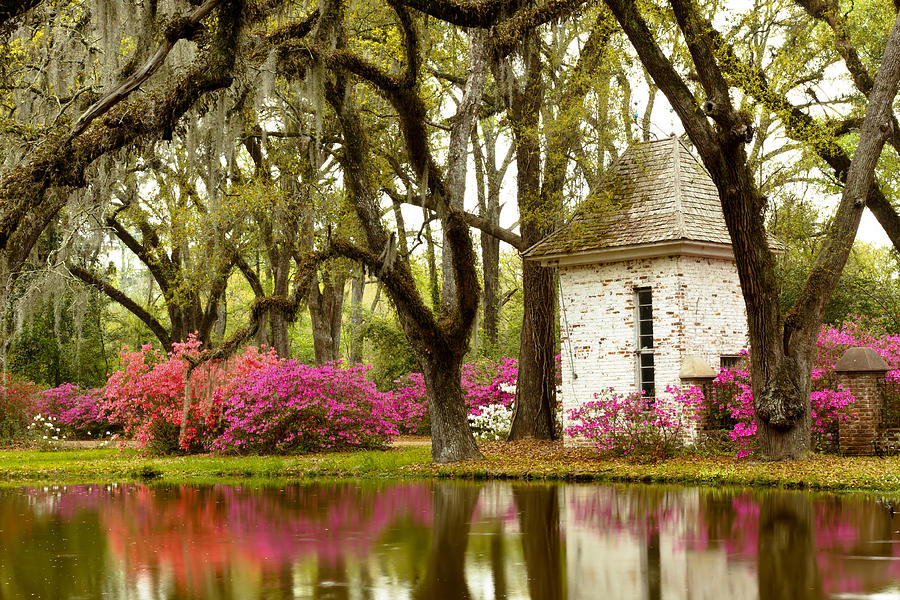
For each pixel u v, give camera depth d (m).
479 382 29.17
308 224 25.08
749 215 16.45
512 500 13.95
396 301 18.97
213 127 17.03
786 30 24.81
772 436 16.97
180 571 8.80
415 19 17.45
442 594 7.69
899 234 24.08
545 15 16.84
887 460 16.91
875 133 17.08
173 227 27.08
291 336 54.38
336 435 23.86
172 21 11.59
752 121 17.09
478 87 20.25
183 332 33.62
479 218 25.70
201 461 21.52
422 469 18.58
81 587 8.10
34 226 21.28
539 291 25.00
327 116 24.09
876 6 25.55
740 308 21.20
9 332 31.30
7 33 15.58
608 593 7.63
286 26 16.02
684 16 15.80
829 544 9.68
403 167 26.47
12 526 12.07
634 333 20.67
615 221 21.27
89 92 20.48
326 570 8.77
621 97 23.09
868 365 17.97
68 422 30.84
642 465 17.62
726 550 9.45
